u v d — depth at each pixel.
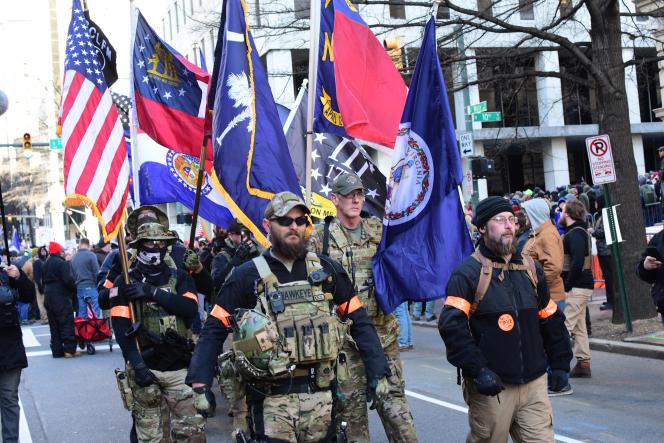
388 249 5.80
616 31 12.04
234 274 4.06
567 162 36.72
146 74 8.12
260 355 3.82
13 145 25.22
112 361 12.60
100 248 17.22
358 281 5.53
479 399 4.30
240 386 4.08
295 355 3.87
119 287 5.39
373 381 4.16
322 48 7.44
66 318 13.27
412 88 6.16
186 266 5.79
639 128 37.69
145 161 8.62
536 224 8.44
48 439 7.57
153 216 6.00
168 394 5.39
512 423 4.43
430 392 8.63
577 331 8.84
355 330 4.25
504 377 4.23
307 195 6.98
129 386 5.37
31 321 21.56
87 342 13.66
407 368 10.23
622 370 9.21
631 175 11.91
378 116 7.58
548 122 34.72
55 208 66.06
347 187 5.54
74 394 9.84
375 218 5.91
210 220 8.59
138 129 8.64
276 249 4.05
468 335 4.21
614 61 11.98
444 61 12.72
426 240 5.90
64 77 6.62
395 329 5.65
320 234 5.64
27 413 8.83
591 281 8.86
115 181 6.59
